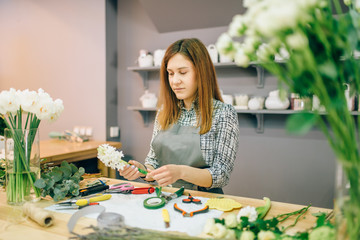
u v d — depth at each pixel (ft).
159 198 3.68
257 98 8.10
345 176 1.85
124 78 10.30
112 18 10.02
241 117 8.89
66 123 10.69
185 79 4.72
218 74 9.02
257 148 8.76
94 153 8.54
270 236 2.38
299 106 7.50
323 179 8.11
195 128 5.02
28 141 3.60
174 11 8.98
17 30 11.54
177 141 5.06
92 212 3.26
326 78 1.79
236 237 2.53
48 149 8.13
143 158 10.22
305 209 3.32
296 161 8.36
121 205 3.52
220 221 2.70
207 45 9.09
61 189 3.77
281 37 1.71
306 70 1.77
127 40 10.16
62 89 10.70
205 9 8.64
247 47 1.88
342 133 1.80
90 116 10.18
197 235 2.72
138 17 9.96
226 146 4.72
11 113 3.57
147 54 9.24
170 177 3.78
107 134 10.02
